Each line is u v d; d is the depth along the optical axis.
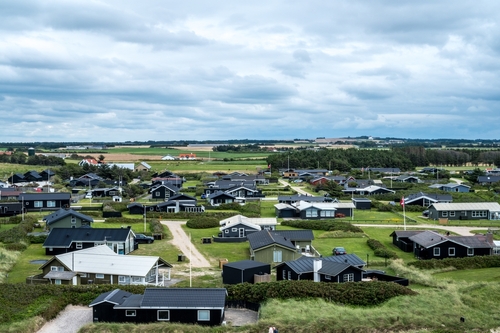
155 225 90.25
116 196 127.88
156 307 43.62
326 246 77.94
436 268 65.56
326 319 44.09
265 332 41.84
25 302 47.88
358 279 55.41
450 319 45.03
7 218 96.56
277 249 67.56
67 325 44.50
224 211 108.94
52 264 57.03
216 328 42.56
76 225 87.69
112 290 49.75
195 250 75.25
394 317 44.91
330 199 118.94
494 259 68.31
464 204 104.88
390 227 94.00
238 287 51.56
